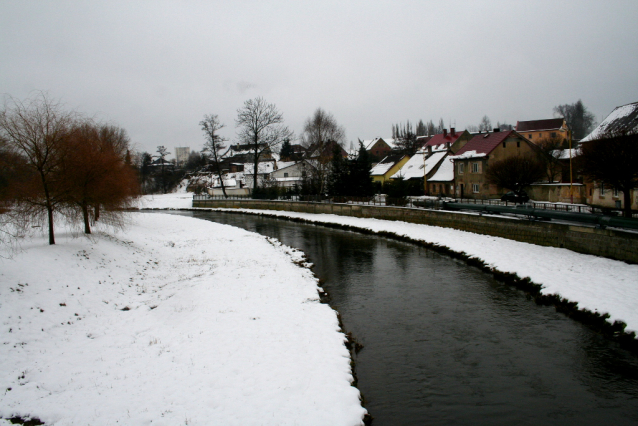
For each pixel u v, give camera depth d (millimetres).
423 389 9562
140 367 9734
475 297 15953
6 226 17750
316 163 54469
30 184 17000
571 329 12547
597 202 35719
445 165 56938
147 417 7609
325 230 35531
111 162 21422
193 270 20031
